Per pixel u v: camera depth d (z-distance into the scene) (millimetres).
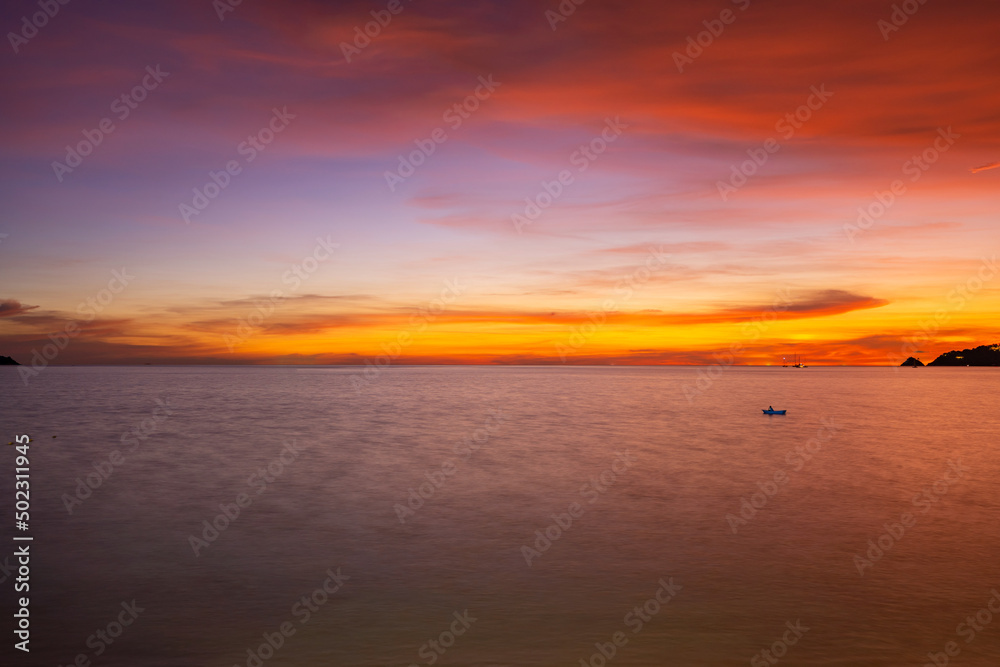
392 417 73875
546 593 17750
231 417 73062
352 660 13898
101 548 21812
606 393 134375
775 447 47719
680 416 75750
